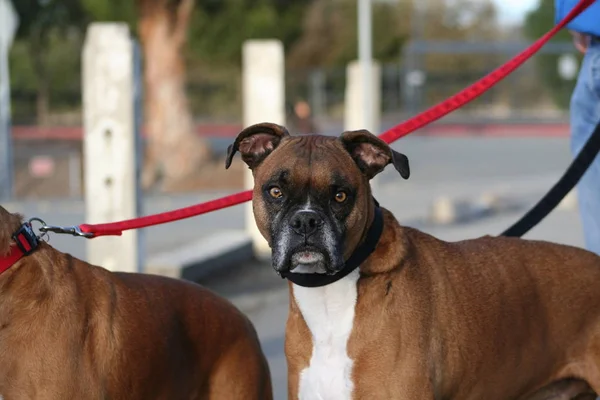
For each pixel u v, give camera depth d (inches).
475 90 241.4
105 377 201.9
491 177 1001.5
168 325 214.4
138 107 399.2
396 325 195.9
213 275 483.8
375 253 198.1
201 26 1521.9
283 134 204.7
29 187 919.0
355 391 196.1
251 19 1524.4
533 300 216.2
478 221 684.1
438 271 207.8
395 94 1946.4
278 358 346.0
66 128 1611.7
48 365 193.3
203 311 223.0
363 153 200.7
